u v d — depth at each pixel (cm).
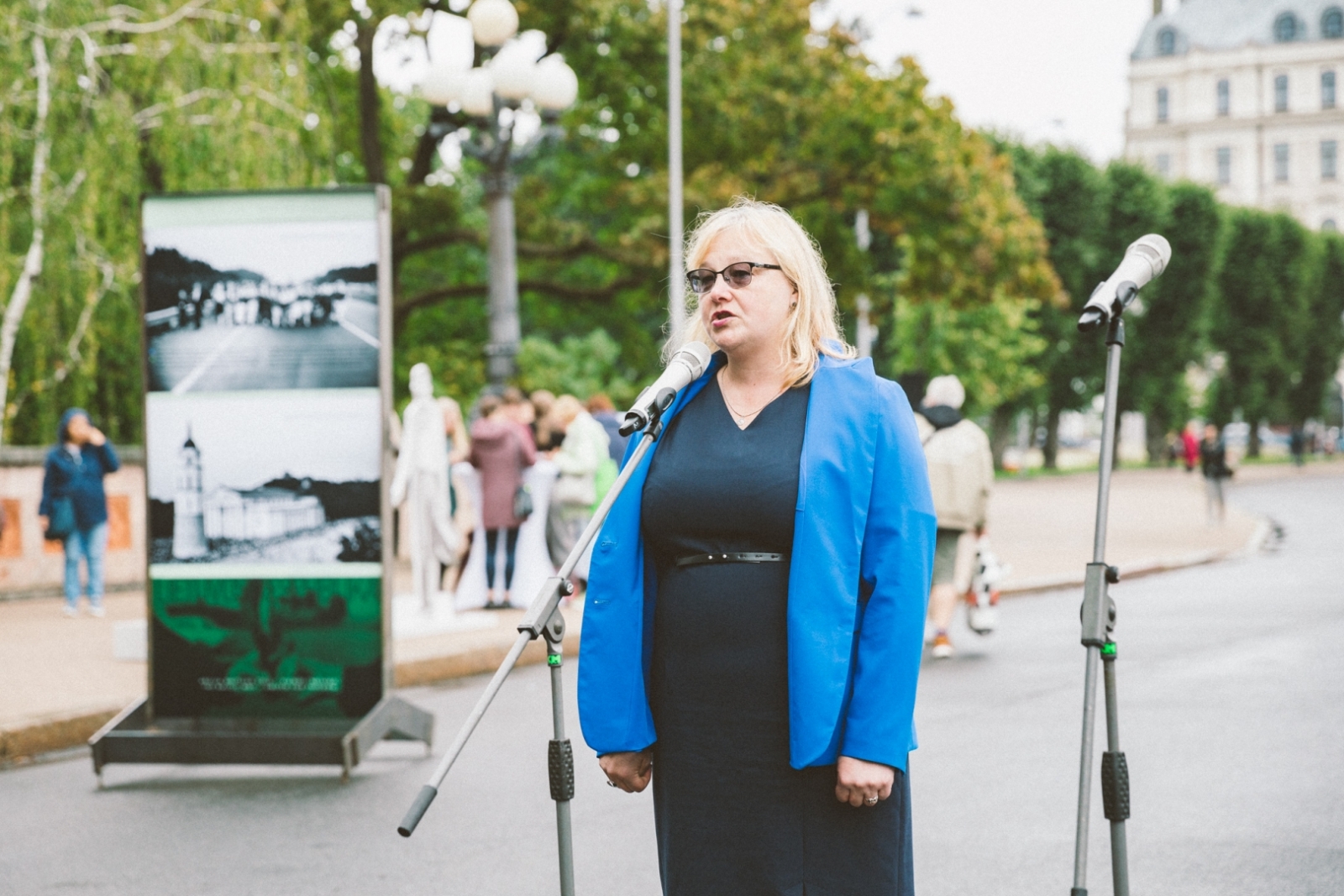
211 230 759
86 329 1727
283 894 525
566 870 319
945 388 1102
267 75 1850
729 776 283
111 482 1764
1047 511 3169
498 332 1571
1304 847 539
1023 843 559
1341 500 3716
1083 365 5512
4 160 1633
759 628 282
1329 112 11094
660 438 298
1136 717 809
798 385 295
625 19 2295
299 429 753
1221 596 1478
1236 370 7012
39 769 774
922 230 2400
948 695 907
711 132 2389
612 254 2412
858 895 279
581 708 294
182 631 756
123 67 1747
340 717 751
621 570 293
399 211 2386
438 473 1215
